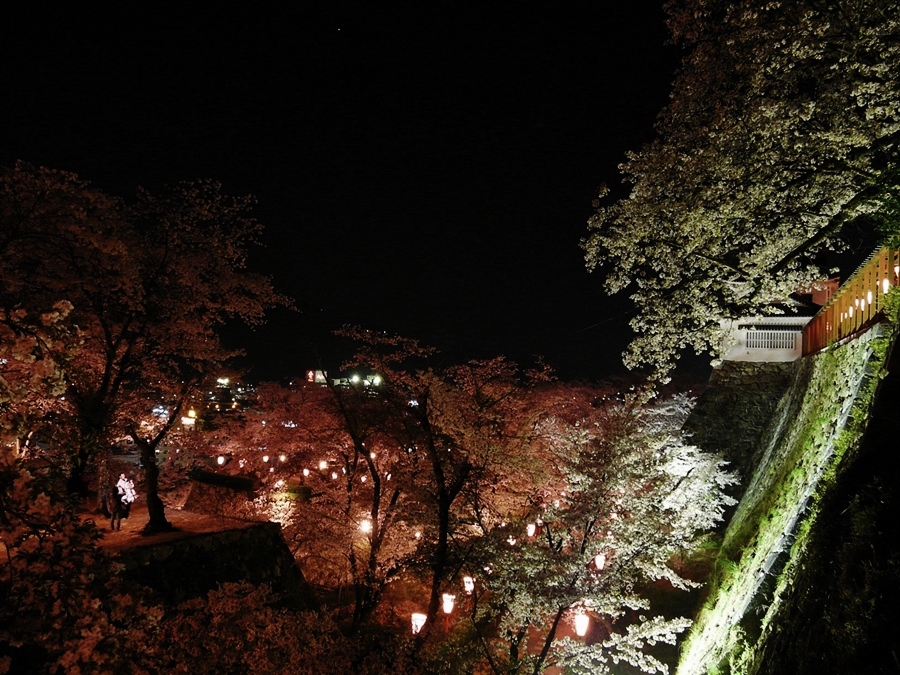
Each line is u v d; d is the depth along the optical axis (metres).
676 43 12.45
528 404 20.66
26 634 4.49
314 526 19.41
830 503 8.41
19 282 12.73
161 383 19.11
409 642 12.43
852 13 9.81
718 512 20.58
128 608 4.90
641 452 15.24
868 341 11.02
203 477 27.92
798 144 10.50
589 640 19.92
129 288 14.34
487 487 17.67
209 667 9.47
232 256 17.50
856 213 10.62
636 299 13.28
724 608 14.54
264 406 33.66
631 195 13.02
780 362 24.16
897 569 6.09
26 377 4.93
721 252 12.30
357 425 18.27
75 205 12.77
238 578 16.70
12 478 4.62
